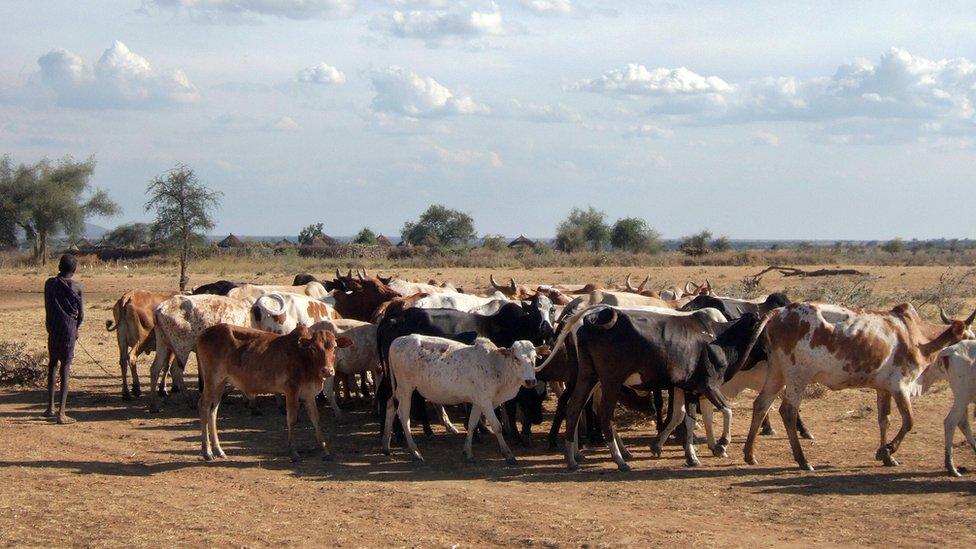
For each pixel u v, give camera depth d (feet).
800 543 27.73
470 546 27.66
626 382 38.68
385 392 44.65
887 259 249.55
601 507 31.99
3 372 59.57
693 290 70.08
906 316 38.78
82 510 31.12
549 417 51.55
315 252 260.62
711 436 41.09
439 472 37.93
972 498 32.78
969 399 36.24
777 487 34.76
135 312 54.60
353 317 63.46
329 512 31.35
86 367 67.46
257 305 53.42
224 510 31.42
